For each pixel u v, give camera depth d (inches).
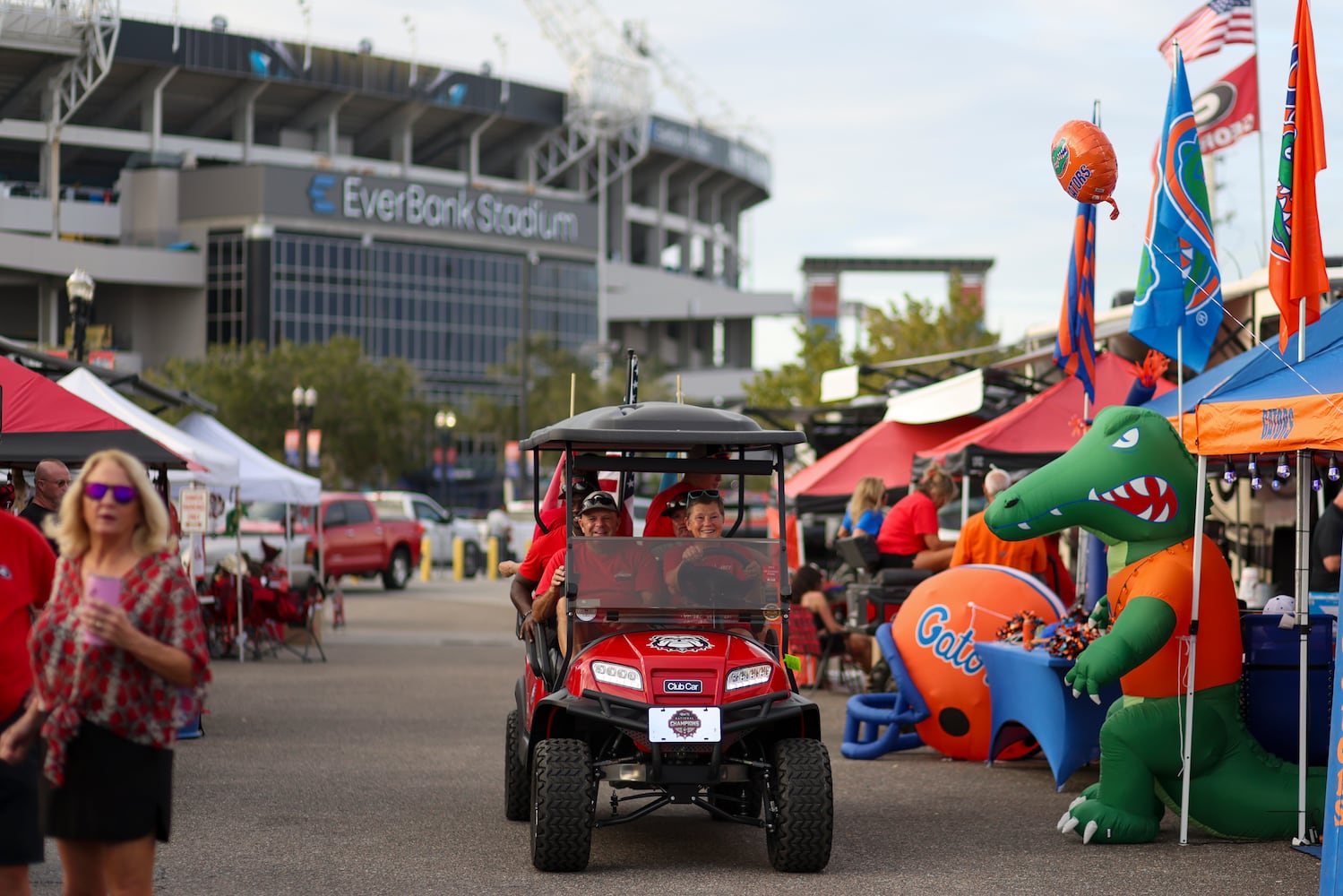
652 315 4987.7
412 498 1569.9
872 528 622.2
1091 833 317.7
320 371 2709.2
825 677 625.9
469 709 553.6
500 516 1660.9
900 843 319.6
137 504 194.7
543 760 287.9
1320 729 327.9
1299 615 317.1
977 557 476.1
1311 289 323.9
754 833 331.9
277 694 596.4
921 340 1466.5
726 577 305.9
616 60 4512.8
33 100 3882.9
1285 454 322.7
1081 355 479.5
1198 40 697.0
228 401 2655.0
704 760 286.8
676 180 5315.0
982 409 706.2
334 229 3742.6
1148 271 363.9
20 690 209.8
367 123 4419.3
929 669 425.4
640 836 328.2
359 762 426.0
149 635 191.9
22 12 3373.5
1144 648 317.1
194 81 4001.0
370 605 1157.7
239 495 746.8
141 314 3737.7
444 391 3895.2
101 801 191.2
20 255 3415.4
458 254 3946.9
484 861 298.7
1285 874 289.6
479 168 4766.2
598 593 302.2
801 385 1536.7
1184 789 318.3
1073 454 335.0
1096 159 362.0
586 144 4707.2
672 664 287.3
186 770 410.9
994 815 352.2
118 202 3880.4
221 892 271.1
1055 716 369.1
